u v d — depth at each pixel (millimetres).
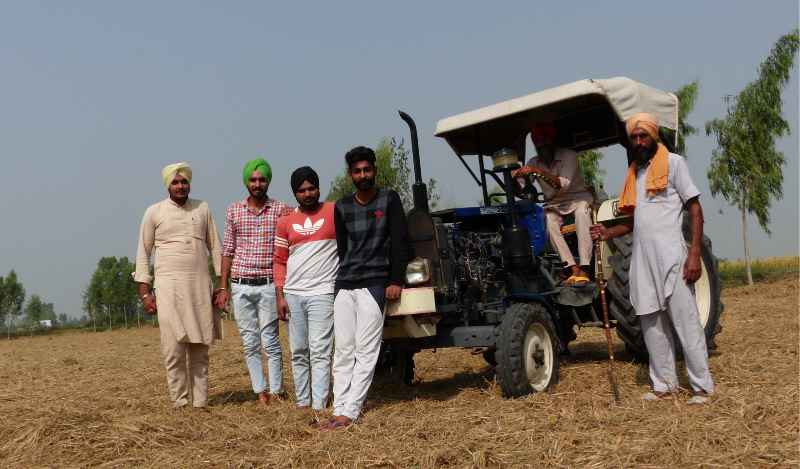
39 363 11250
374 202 4289
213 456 3521
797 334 6770
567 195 5781
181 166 4996
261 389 5051
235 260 5125
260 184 5094
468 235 5188
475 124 5848
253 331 5098
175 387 4992
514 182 6090
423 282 4359
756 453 2895
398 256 4207
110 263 40594
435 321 4719
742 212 20578
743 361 5227
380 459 3184
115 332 28766
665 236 4180
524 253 4953
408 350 5242
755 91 20547
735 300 14242
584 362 6031
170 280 4926
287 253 4746
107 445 3861
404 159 15992
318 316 4504
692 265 4094
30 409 5145
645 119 4281
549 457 3049
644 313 4270
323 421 4184
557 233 5684
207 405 5152
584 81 5191
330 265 4547
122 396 6223
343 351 4234
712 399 3953
